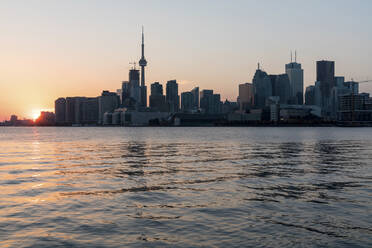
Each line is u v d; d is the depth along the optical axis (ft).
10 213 67.26
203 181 102.53
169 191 87.66
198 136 567.59
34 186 95.86
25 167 140.97
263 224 59.52
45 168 137.39
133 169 132.26
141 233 55.52
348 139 430.61
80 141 402.11
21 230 57.11
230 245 50.14
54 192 87.25
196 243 51.03
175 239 52.75
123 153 212.64
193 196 81.56
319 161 158.92
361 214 65.16
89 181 103.76
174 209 69.82
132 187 93.45
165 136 579.48
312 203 73.92
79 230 57.11
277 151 223.51
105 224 60.29
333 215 64.64
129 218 63.72
